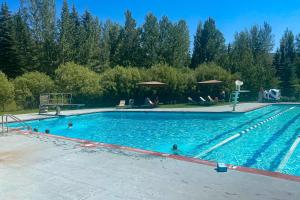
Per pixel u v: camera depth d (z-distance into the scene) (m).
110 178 5.46
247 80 34.53
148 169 5.94
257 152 10.37
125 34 44.56
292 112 23.19
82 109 23.64
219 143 12.00
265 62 42.03
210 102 28.42
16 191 4.92
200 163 6.30
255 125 16.59
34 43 37.75
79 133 15.20
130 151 7.50
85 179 5.44
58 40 38.59
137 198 4.55
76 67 27.02
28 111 21.91
